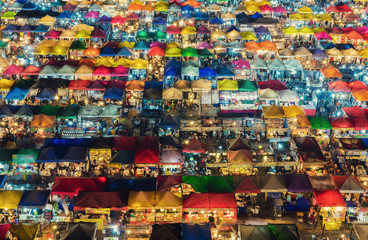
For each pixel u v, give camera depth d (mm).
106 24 80688
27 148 52938
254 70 64875
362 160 50719
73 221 42094
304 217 44219
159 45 71750
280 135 54375
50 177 48719
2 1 90688
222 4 90500
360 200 45062
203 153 51281
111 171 49031
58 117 54969
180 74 63625
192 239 37875
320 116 54562
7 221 42531
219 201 42125
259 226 39125
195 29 76938
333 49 69438
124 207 41719
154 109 59688
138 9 84750
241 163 47875
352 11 86250
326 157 51375
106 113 55656
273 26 80438
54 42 72438
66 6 86875
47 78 61844
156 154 48938
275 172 48844
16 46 72750
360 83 61438
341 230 42594
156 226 39312
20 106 56344
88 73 63469
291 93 58969
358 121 54094
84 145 50469
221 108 58750
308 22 82938
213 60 69812
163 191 43375
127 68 64938
